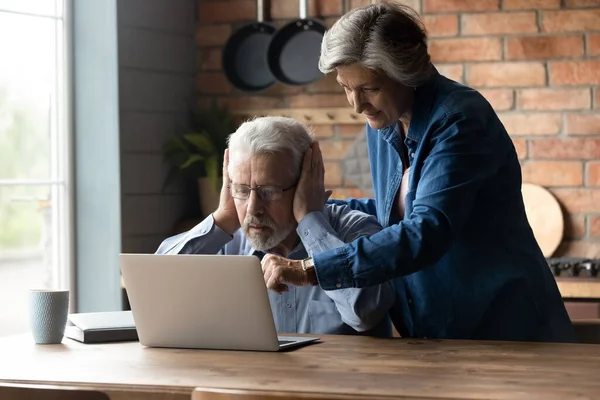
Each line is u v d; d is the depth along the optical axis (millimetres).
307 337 2594
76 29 4777
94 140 4773
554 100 4605
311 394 1917
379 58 2475
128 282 2504
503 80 4672
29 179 4742
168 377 2117
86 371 2211
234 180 2707
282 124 2697
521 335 2637
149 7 4867
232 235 2908
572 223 4590
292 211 2703
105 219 4766
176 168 4977
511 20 4652
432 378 2037
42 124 4777
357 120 4848
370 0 4883
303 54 4961
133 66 4785
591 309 4098
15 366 2287
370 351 2381
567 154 4590
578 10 4566
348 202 3172
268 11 5031
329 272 2400
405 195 2826
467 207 2477
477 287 2611
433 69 2641
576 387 1934
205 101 5156
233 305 2393
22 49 4691
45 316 2594
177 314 2463
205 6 5141
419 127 2615
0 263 4719
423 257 2414
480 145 2506
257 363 2252
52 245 4809
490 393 1888
